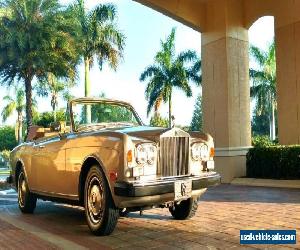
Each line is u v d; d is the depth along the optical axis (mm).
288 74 13344
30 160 7035
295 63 13133
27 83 23344
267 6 13797
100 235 5262
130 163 4895
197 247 4566
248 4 14164
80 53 24781
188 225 5777
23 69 22703
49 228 5926
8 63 22484
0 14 21656
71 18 23422
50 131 6836
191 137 5766
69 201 6074
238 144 13617
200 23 14203
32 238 5258
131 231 5480
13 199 9711
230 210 7008
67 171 5883
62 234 5465
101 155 5160
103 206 5145
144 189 4844
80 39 24281
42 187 6672
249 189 10688
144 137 5281
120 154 4926
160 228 5621
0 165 48938
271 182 11688
